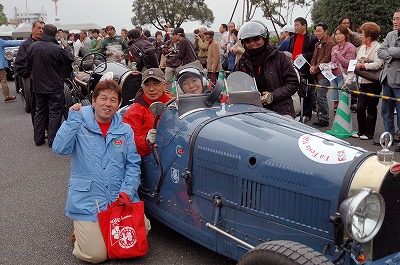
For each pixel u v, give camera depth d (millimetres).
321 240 2709
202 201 3336
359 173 2594
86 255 3525
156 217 3893
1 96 12586
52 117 7094
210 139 3264
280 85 4523
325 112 7910
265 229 2959
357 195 2424
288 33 10211
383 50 6262
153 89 3895
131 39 9445
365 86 6887
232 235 3137
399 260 2748
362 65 6746
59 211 4707
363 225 2496
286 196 2828
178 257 3689
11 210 4758
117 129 3650
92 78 7309
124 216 3572
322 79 7848
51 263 3670
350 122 7328
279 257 2363
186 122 3518
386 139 2654
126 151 3678
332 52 7703
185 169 3434
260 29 4352
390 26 17219
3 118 9531
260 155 2967
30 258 3756
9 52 11539
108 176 3576
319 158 2764
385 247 2691
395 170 2582
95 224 3518
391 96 6516
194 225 3443
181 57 10578
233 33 11070
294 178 2783
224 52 12977
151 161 3842
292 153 2867
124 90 6809
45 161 6504
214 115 3512
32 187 5449
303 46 8266
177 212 3594
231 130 3236
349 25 8141
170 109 3674
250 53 4496
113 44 11547
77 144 3562
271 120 3389
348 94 7227
